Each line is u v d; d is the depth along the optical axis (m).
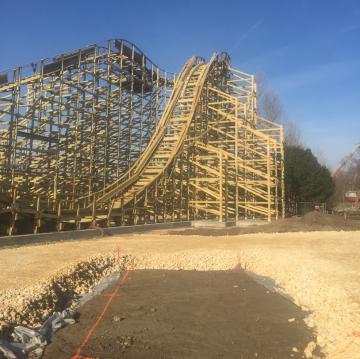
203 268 16.73
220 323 9.79
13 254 16.70
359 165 97.88
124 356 7.90
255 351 8.12
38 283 11.34
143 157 35.44
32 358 7.72
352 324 8.45
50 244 20.62
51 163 31.20
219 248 19.36
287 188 55.09
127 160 37.25
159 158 36.16
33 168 29.53
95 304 11.46
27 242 20.89
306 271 13.70
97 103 33.12
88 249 18.55
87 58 32.38
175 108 40.34
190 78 42.97
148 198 33.25
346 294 10.48
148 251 18.52
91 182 32.28
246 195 40.56
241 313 10.57
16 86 27.25
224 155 38.56
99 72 33.03
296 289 12.57
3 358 7.41
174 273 15.74
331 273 13.11
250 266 16.58
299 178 55.72
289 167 55.22
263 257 17.06
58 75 31.16
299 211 56.28
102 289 13.22
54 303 10.72
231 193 42.06
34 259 15.45
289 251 18.08
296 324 9.64
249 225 35.03
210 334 9.05
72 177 30.50
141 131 38.84
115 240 22.95
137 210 31.77
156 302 11.69
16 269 13.41
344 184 97.00
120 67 34.53
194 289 13.21
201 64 46.34
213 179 37.22
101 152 34.84
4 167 26.39
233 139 42.66
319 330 9.01
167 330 9.33
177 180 37.19
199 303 11.55
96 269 15.19
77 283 13.12
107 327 9.51
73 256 16.27
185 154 37.94
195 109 39.25
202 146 38.50
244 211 43.03
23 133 26.78
